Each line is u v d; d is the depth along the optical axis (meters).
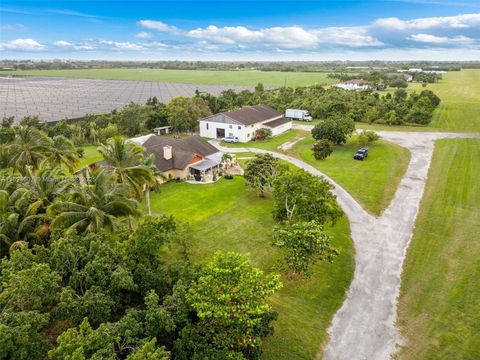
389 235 33.41
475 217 36.19
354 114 91.62
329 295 25.28
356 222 36.16
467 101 114.88
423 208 38.78
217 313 17.11
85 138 81.69
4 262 19.80
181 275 20.91
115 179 30.55
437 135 72.81
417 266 28.38
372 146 65.75
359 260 29.45
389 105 94.56
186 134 85.88
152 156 37.69
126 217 29.39
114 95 176.88
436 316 22.94
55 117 114.25
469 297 24.50
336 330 22.06
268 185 42.16
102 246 21.22
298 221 32.59
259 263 29.75
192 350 17.27
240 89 188.50
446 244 31.31
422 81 186.12
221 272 18.50
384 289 25.81
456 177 47.56
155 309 17.67
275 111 90.06
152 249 22.58
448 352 20.14
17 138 41.31
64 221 25.06
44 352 16.30
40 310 18.14
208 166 51.91
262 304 18.25
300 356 20.14
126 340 16.36
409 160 56.03
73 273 19.84
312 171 53.38
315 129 67.12
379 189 44.66
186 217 38.72
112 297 19.67
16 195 27.91
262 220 37.59
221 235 34.47
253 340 18.03
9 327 15.10
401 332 21.78
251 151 67.81
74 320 17.95
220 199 43.81
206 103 100.12
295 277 27.22
